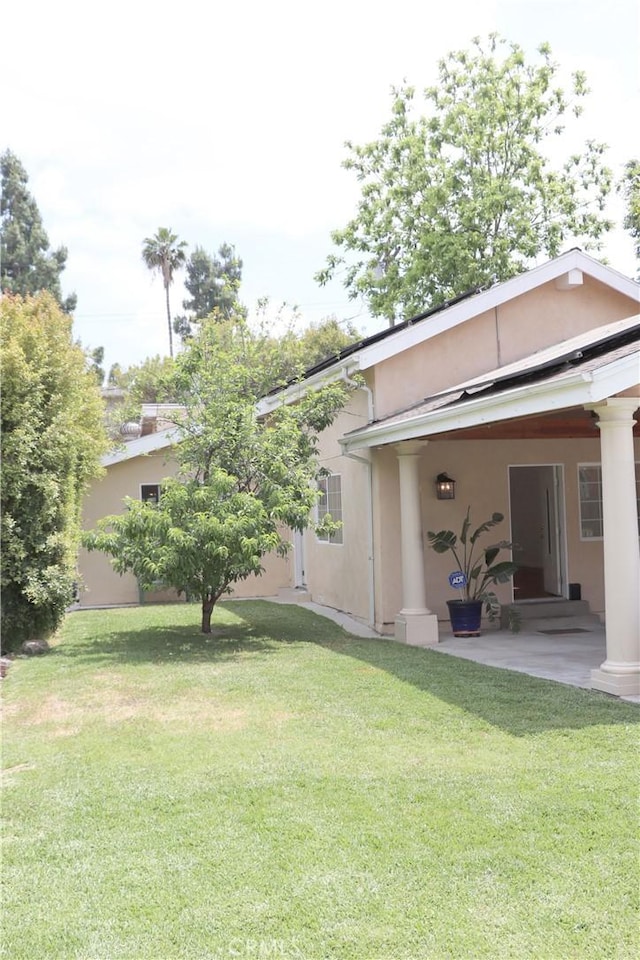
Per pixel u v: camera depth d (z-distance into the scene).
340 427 14.05
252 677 8.65
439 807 4.77
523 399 7.75
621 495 7.47
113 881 4.01
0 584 10.81
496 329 13.05
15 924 3.63
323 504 15.38
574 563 13.19
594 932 3.41
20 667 9.64
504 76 26.56
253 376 13.10
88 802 5.07
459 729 6.43
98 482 17.09
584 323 13.54
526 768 5.40
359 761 5.68
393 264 27.16
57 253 37.97
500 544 12.16
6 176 37.22
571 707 7.03
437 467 12.62
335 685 8.18
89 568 17.02
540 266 12.95
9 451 10.70
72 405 11.90
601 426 7.53
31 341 11.34
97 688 8.32
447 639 11.64
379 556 12.33
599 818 4.54
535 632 12.14
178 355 12.27
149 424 19.58
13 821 4.82
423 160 26.64
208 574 11.40
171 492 11.03
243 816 4.74
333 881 3.91
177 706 7.47
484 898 3.71
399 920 3.55
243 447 11.77
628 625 7.54
